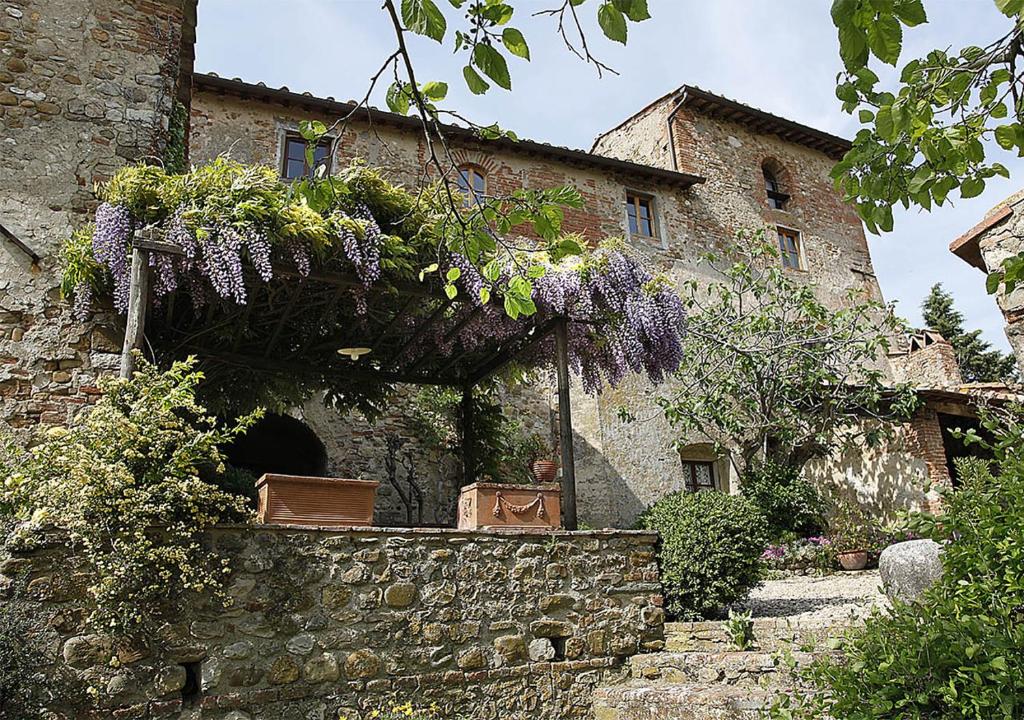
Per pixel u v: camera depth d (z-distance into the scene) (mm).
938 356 14367
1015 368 22547
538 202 2834
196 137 10227
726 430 11758
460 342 7465
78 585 4031
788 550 10555
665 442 11852
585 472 11047
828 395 11531
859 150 3006
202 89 10359
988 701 2428
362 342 7391
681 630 5785
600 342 7047
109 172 6031
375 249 5551
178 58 6820
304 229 5289
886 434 11844
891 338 15555
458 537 5129
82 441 4211
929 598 2947
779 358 11422
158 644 4098
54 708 3797
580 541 5559
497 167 12203
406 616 4809
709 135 15039
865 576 9414
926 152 2818
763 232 12992
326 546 4691
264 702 4270
